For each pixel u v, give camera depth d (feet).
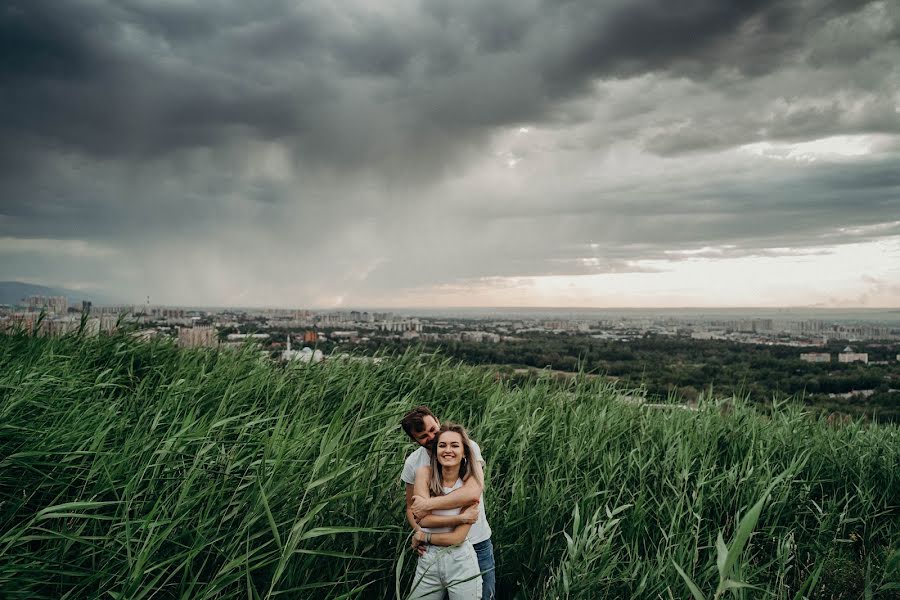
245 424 13.14
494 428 18.62
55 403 14.14
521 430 17.56
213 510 10.34
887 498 18.72
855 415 25.41
